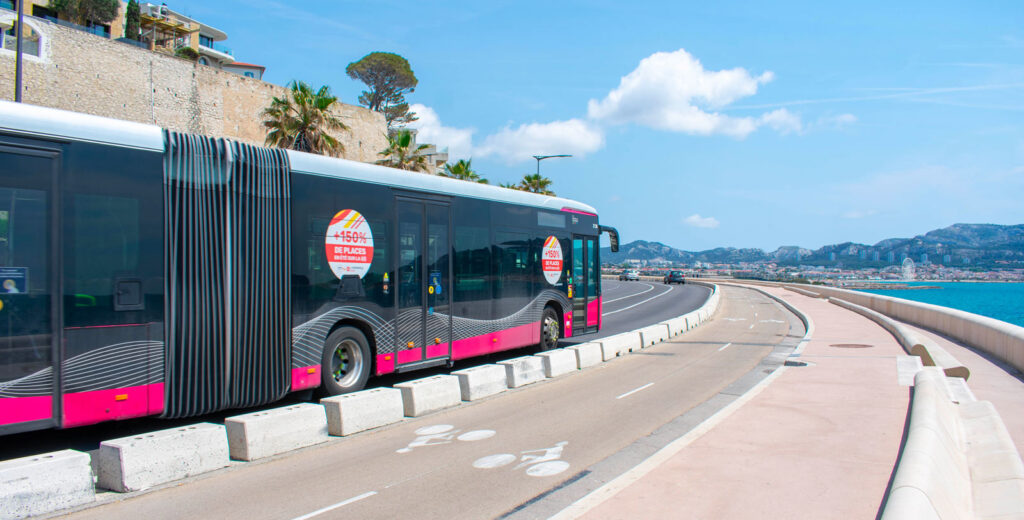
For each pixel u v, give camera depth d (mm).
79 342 7215
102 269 7445
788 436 8062
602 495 6047
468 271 13203
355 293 10555
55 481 5969
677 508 5656
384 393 9500
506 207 14516
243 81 41000
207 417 9867
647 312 33375
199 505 6137
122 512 5957
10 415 6688
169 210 8109
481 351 13484
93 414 7273
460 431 9039
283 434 8008
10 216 6812
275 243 9297
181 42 66188
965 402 9531
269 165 9312
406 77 78375
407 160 44500
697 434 8219
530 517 5770
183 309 8148
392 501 6215
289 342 9414
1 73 29469
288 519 5758
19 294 6820
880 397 10445
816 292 45688
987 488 6051
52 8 49812
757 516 5453
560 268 16562
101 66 33438
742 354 17141
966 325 18156
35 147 7035
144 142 7969
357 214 10664
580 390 12172
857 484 6234
